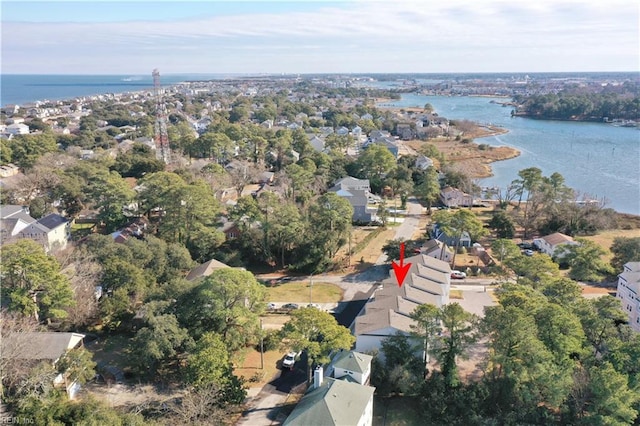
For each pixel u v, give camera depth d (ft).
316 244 256.11
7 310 166.50
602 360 151.84
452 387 149.38
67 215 323.57
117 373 163.63
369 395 134.51
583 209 329.31
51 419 120.26
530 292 181.57
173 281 187.21
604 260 264.11
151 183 294.05
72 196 321.11
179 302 172.45
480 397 146.00
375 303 185.16
